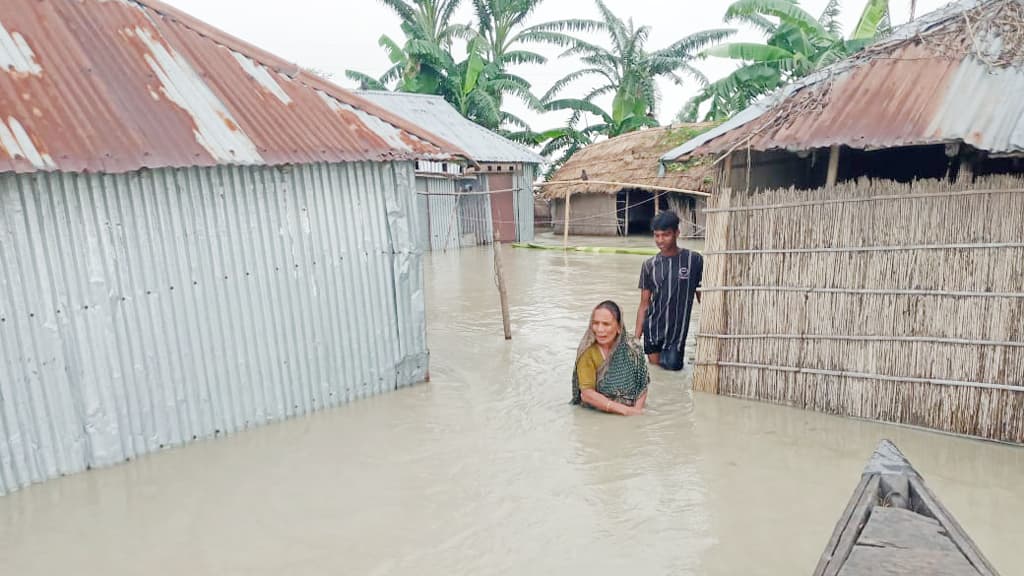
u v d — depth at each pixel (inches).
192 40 210.2
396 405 225.6
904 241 191.0
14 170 151.8
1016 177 174.4
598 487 165.5
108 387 180.4
